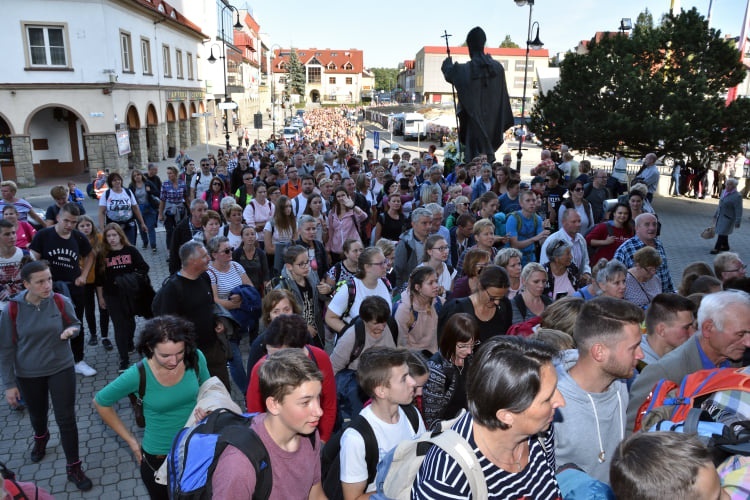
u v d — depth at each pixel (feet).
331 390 11.99
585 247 21.47
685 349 10.06
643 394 9.92
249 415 9.16
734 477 6.64
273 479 8.09
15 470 15.70
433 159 56.34
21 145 79.87
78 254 20.72
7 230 19.12
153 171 43.34
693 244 45.75
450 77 45.68
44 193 77.20
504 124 46.88
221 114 186.09
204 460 7.72
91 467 15.99
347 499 9.22
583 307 9.02
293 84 391.24
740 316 9.37
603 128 63.00
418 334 15.85
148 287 21.18
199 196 41.19
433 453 6.40
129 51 92.12
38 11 76.84
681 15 65.36
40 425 15.80
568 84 67.41
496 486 6.25
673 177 71.77
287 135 186.09
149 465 11.68
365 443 9.23
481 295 14.75
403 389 9.16
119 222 34.06
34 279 13.93
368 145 156.76
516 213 24.43
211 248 18.75
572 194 27.55
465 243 23.75
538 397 5.97
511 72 283.18
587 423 8.70
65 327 14.85
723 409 8.03
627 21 75.00
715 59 63.93
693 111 59.16
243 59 219.61
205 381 11.64
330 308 16.90
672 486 5.16
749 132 59.77
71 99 81.25
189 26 126.62
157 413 11.57
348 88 438.81
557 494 6.78
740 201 40.93
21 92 78.38
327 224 28.14
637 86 60.80
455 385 12.24
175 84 121.39
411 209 35.58
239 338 18.10
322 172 42.11
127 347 21.45
